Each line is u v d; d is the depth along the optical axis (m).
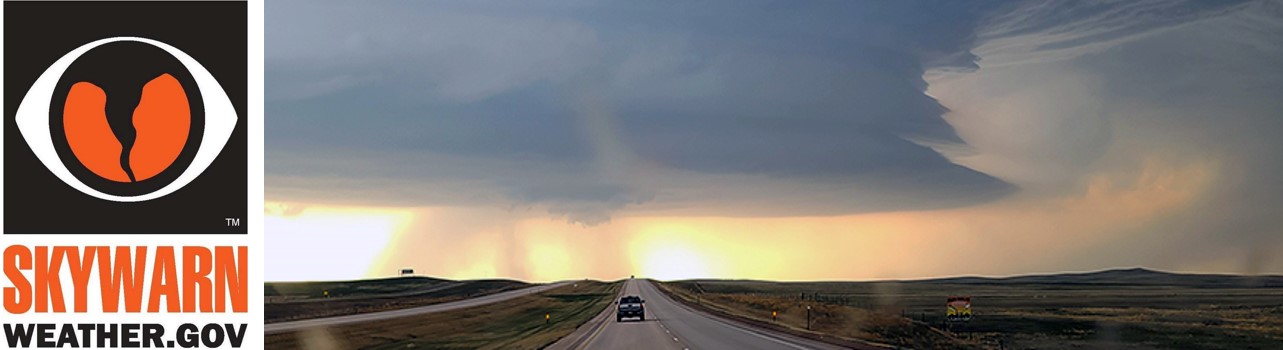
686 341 43.91
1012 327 75.62
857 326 60.28
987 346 50.88
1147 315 97.31
